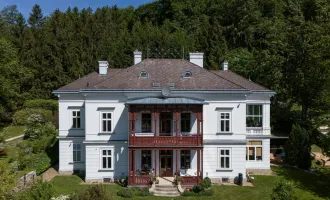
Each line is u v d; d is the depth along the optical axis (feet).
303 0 218.38
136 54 140.05
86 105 118.62
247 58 216.54
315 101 155.74
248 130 129.39
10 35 265.13
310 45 160.35
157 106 112.68
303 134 140.97
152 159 119.24
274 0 274.57
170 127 120.16
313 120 164.76
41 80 235.40
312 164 146.41
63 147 127.65
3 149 153.79
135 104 111.75
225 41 254.68
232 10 281.74
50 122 192.03
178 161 119.14
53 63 237.86
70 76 238.07
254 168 130.11
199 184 111.14
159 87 118.73
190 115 120.06
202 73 126.31
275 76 178.29
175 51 237.66
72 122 128.06
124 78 123.03
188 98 116.57
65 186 111.65
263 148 129.90
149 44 239.50
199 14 299.38
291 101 182.80
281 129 189.26
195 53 137.39
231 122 119.96
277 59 180.34
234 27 272.10
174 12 306.35
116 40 249.34
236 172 119.55
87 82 132.57
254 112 130.21
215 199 102.58
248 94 119.24
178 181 110.83
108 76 138.41
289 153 142.51
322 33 158.30
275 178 124.16
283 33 190.60
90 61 242.17
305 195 111.04
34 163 131.13
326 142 128.16
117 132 119.44
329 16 167.94
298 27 178.19
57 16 264.52
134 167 112.88
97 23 267.39
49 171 131.34
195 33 273.33
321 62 143.64
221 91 117.80
